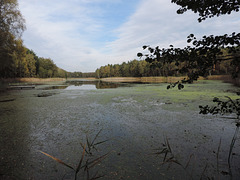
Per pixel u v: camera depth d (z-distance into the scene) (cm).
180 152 251
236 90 1176
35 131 365
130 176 194
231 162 216
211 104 634
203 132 337
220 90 1210
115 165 220
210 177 185
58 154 255
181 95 960
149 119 448
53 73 6469
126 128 377
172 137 314
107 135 334
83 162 229
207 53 126
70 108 631
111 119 458
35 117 493
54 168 216
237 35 110
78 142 301
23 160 237
